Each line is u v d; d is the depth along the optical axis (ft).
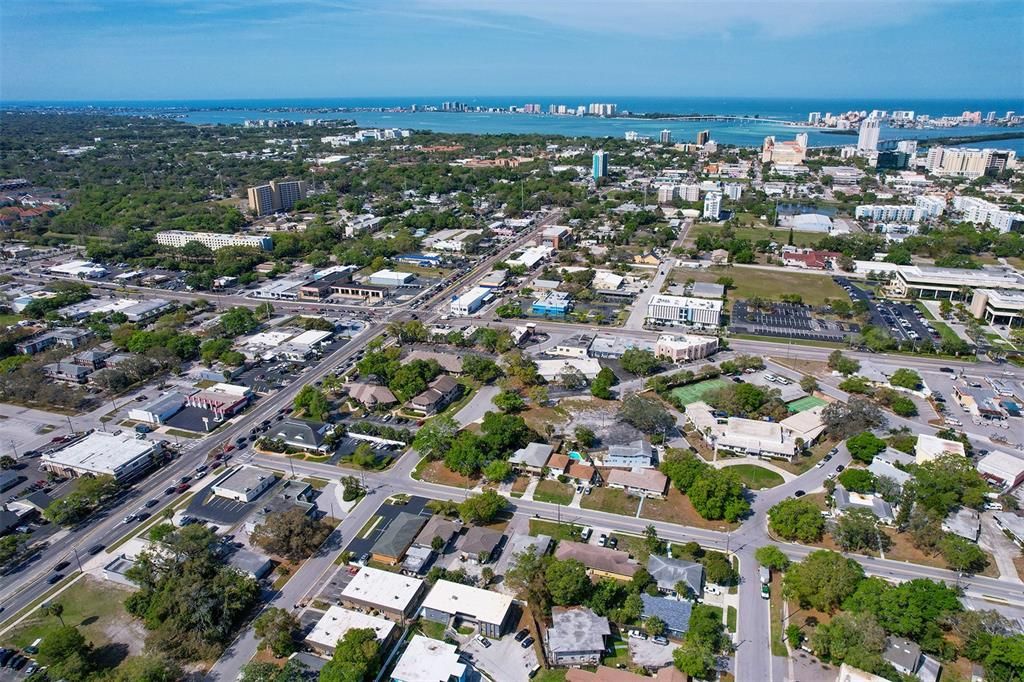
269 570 417.69
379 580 396.16
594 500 484.33
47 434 595.47
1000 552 421.18
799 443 542.98
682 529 450.71
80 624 377.71
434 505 472.03
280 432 574.15
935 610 344.69
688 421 595.47
